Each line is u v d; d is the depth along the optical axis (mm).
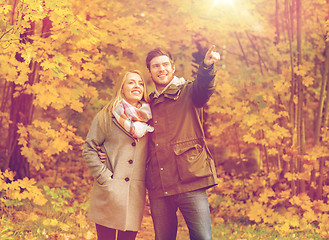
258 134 5992
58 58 4309
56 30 4570
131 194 3062
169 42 7035
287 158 5465
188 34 6895
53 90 4656
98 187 3068
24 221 4469
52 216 4824
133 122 3027
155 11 6488
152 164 3027
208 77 2871
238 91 5754
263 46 7117
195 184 2887
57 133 4961
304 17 6656
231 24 6375
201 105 2986
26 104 5727
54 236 4168
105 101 6012
